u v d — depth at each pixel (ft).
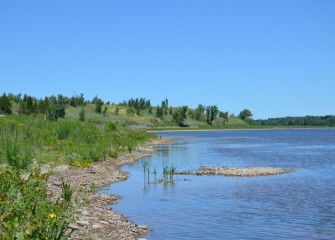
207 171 107.45
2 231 25.90
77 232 39.24
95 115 593.83
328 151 197.47
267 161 142.92
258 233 46.14
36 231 26.04
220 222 51.11
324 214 56.03
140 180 88.84
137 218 52.65
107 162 117.08
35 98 460.55
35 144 112.16
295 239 44.01
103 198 64.13
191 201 65.10
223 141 299.58
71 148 113.50
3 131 115.03
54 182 67.21
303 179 94.38
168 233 45.60
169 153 174.50
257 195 71.41
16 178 40.63
